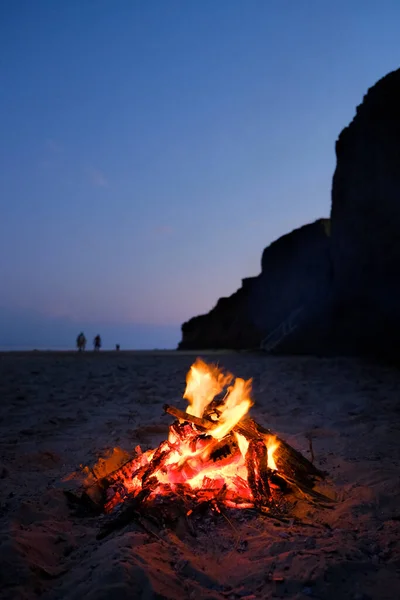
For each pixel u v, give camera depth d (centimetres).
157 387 1112
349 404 855
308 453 571
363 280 1880
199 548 317
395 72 1712
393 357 1656
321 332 2195
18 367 1526
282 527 340
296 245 2820
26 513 360
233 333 3353
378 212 1761
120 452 495
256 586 273
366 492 406
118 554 283
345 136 1972
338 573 277
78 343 2862
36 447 600
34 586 271
